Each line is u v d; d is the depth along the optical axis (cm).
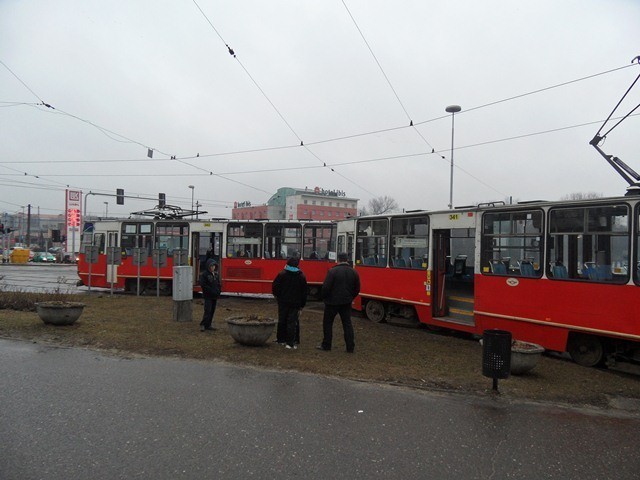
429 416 542
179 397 573
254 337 848
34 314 1143
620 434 514
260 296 1941
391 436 478
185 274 1116
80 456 406
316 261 1730
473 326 1038
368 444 456
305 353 830
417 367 771
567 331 848
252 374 685
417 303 1173
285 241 1744
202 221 1783
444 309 1159
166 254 1655
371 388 641
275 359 774
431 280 1145
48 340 855
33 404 530
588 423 545
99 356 759
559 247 870
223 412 527
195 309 1366
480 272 1006
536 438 491
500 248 973
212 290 1009
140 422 488
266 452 429
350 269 873
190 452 422
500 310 960
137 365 714
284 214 7975
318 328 1130
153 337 905
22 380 618
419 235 1184
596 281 809
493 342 654
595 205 821
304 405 560
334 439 464
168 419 500
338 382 662
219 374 680
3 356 739
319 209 7906
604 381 740
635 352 791
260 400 572
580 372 791
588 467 426
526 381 710
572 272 849
